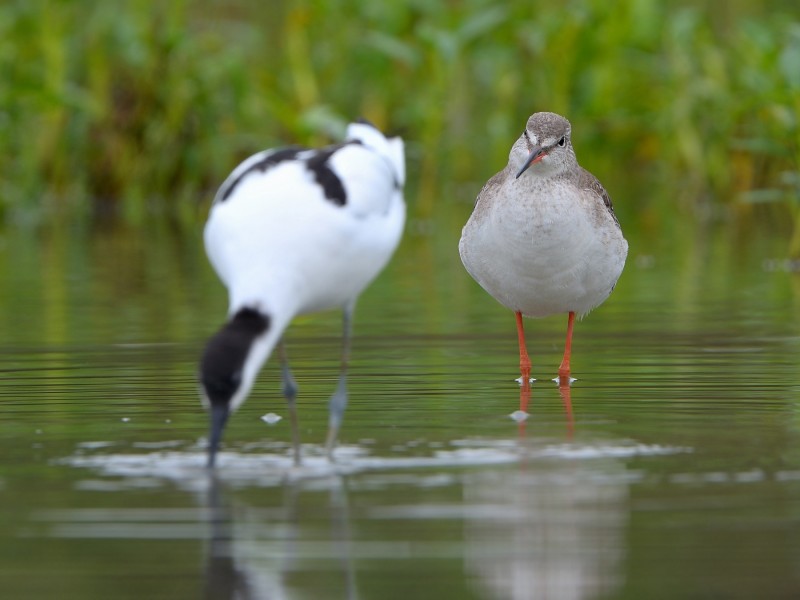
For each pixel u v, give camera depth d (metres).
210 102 28.11
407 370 12.65
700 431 9.94
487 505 8.16
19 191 27.25
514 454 9.32
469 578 7.07
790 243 22.06
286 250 9.23
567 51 29.16
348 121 29.39
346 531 7.75
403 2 28.91
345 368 9.98
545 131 12.27
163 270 19.83
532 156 12.10
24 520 7.97
